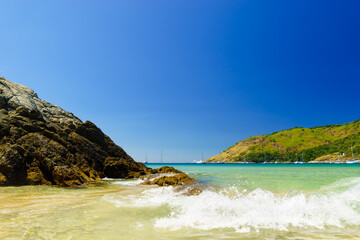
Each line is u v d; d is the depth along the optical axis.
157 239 4.54
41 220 5.78
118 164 22.67
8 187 12.36
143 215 6.63
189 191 12.06
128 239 4.50
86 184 15.65
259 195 9.60
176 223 5.85
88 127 24.14
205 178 20.20
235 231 5.20
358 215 6.43
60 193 11.22
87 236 4.61
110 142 26.20
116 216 6.45
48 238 4.39
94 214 6.62
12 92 20.45
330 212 6.73
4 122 15.34
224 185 14.53
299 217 6.31
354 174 23.61
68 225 5.39
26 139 15.51
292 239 4.59
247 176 22.42
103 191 12.45
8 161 13.10
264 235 4.89
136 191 12.45
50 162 14.66
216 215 6.56
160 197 9.91
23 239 4.27
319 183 14.91
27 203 8.23
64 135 20.16
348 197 8.43
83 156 20.20
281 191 11.58
